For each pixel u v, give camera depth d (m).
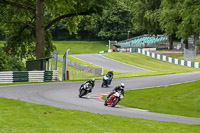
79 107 29.89
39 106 27.69
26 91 41.88
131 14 199.62
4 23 81.88
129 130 20.16
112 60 121.50
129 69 102.12
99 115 24.88
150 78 65.75
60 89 46.19
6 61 68.94
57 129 19.44
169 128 21.33
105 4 73.62
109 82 51.88
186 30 69.12
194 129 21.27
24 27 83.81
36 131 18.67
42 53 74.38
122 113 28.22
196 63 108.06
